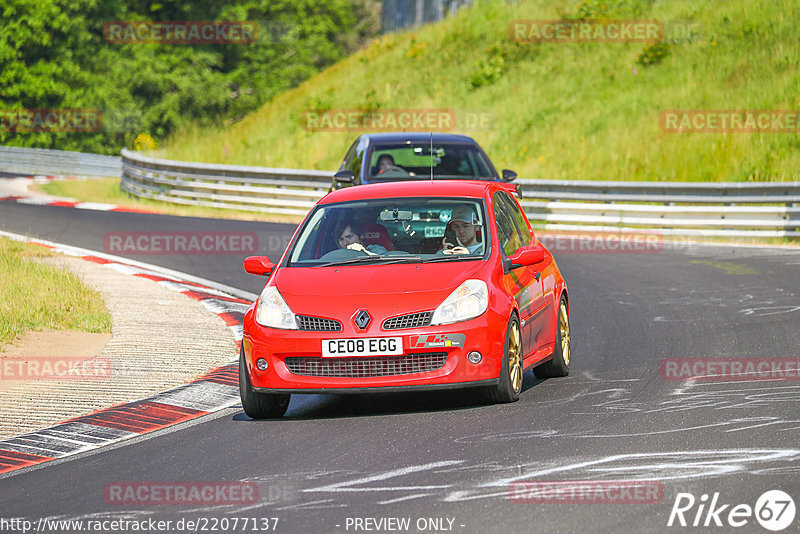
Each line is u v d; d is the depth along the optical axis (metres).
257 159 122.81
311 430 27.22
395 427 26.91
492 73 124.81
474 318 28.12
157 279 58.00
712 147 94.88
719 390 29.81
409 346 27.70
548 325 32.69
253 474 23.06
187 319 45.41
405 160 59.75
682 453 23.03
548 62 124.94
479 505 19.78
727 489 20.20
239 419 29.28
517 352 29.59
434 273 29.31
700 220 75.19
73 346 39.50
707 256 64.19
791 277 53.88
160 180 108.75
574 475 21.55
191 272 61.41
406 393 32.09
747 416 26.42
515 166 103.94
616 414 27.16
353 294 28.61
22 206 101.25
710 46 114.31
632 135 101.75
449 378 27.84
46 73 195.25
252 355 28.59
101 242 74.00
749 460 22.23
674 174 93.75
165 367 35.88
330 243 31.70
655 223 76.81
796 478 20.78
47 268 54.91
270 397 28.97
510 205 34.81
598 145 102.31
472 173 56.53
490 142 111.75
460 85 126.44
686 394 29.45
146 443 26.77
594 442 24.27
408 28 162.38
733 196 75.19
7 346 38.84
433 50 138.38
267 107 143.62
